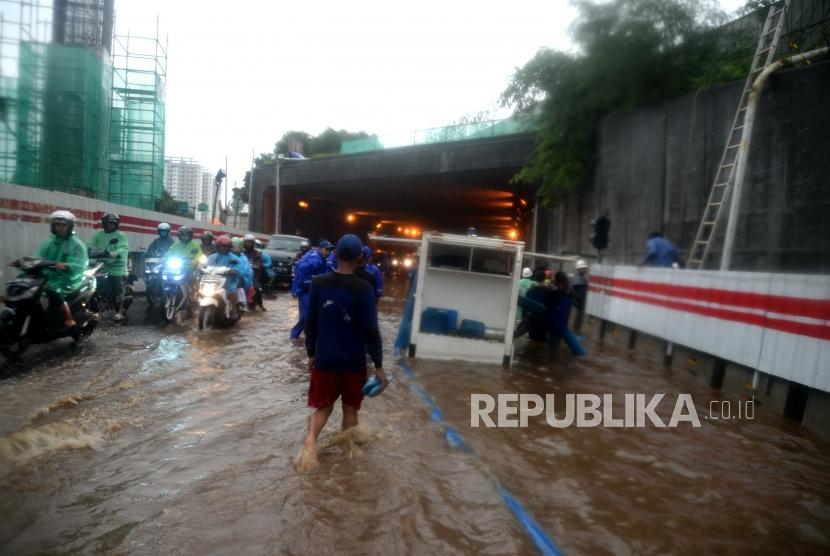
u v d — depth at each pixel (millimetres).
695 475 4398
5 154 16172
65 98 17406
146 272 12062
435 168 28328
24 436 4434
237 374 6922
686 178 12961
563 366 8898
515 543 3266
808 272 9422
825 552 3312
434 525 3434
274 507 3547
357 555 3076
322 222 45281
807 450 5066
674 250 10719
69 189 17266
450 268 9344
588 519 3611
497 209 38625
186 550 3041
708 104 12320
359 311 4637
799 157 9742
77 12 18797
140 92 25297
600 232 14727
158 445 4477
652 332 9867
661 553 3236
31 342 7312
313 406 4578
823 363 5496
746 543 3387
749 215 10930
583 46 13891
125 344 8477
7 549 2963
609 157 15930
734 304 7227
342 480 3996
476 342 8812
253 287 13133
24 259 7168
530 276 12562
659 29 13016
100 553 2977
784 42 12117
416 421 5477
